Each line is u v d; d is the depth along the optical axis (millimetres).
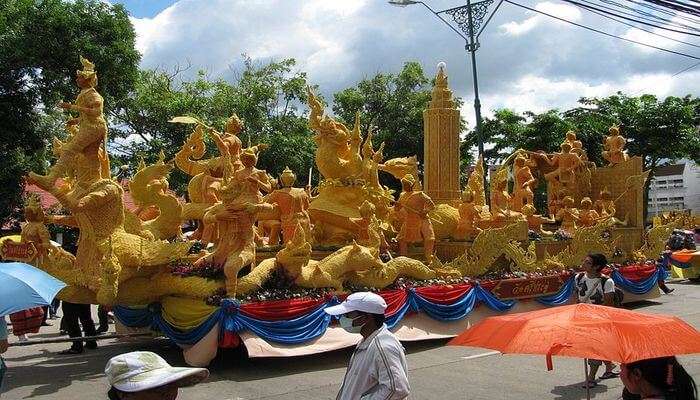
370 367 4633
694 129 33594
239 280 9812
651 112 32500
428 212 12883
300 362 10273
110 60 18656
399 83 33906
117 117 26438
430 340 12195
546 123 31609
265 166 26734
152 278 9977
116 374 3107
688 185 58438
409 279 12086
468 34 21156
